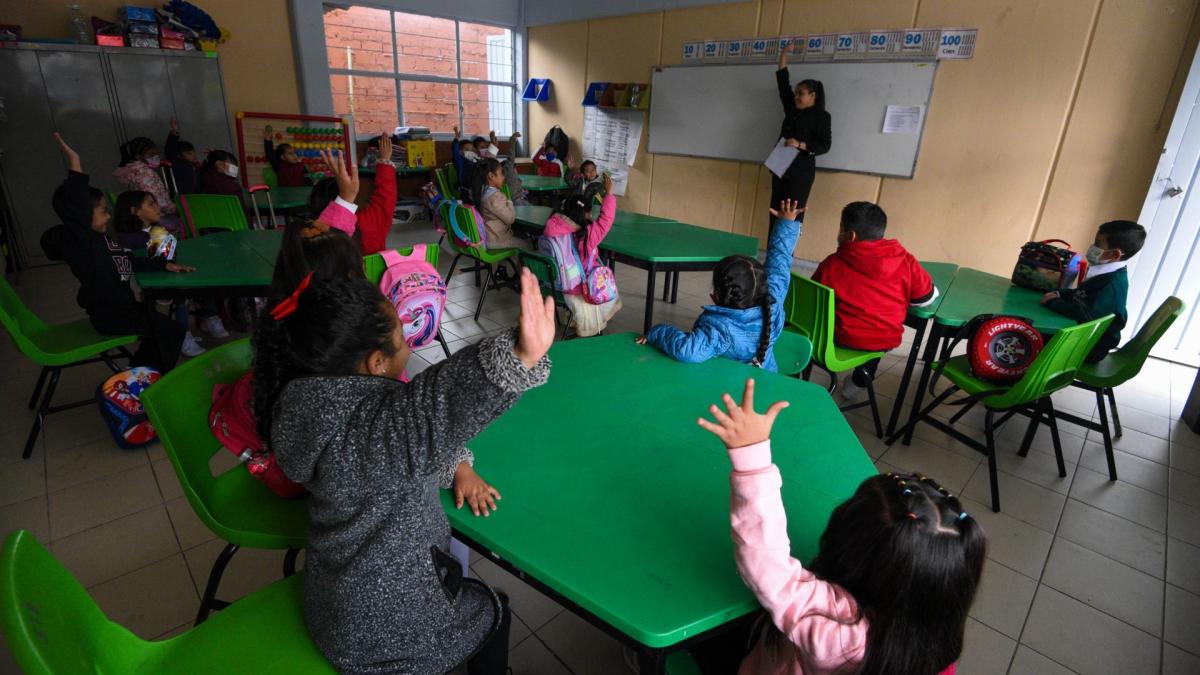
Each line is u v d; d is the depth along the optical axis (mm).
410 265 2422
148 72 5109
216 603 1409
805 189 4910
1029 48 4062
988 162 4379
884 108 4773
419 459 730
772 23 5297
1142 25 3645
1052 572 1923
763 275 1744
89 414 2633
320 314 766
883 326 2439
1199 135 3264
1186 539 2105
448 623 902
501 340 707
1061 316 2463
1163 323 2213
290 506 1354
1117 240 2381
